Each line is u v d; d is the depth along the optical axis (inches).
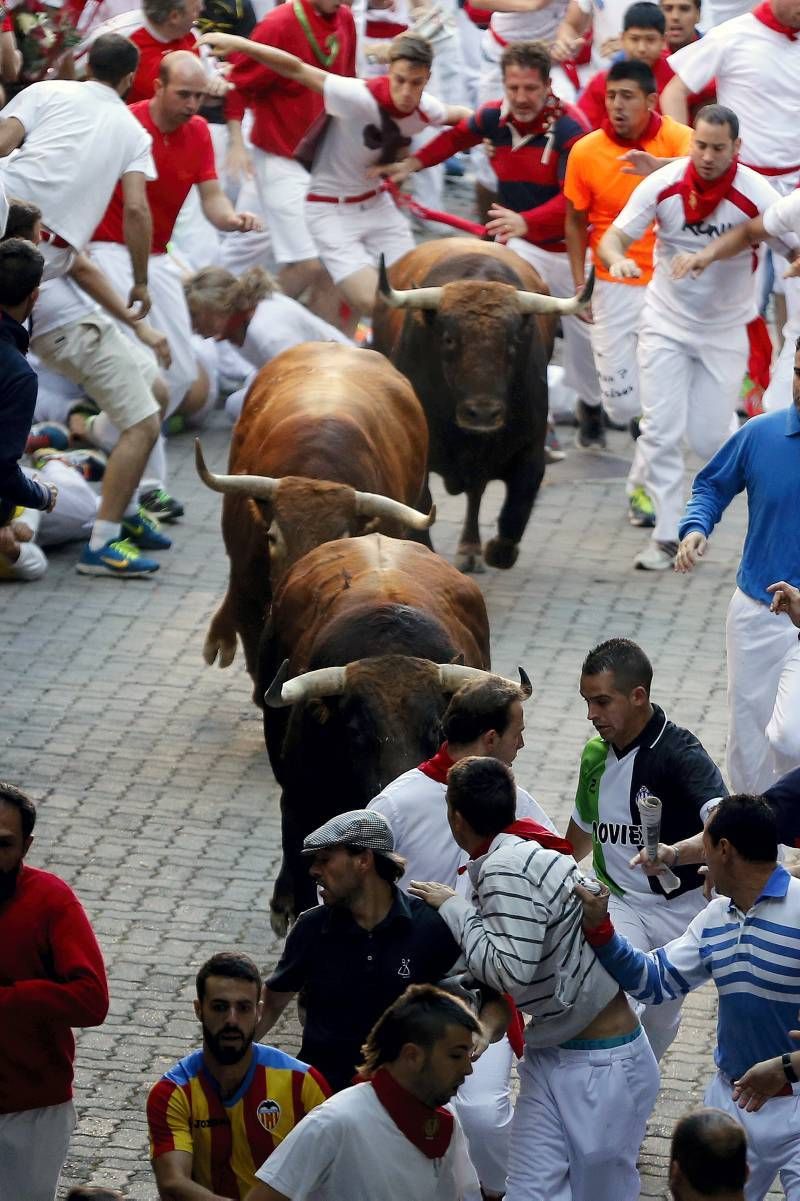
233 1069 613.3
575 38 1900.8
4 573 1382.9
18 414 965.2
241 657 1295.5
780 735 930.1
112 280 1486.2
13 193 1290.6
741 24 1585.9
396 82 1573.6
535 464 1390.3
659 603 1381.6
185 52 1476.4
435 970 661.3
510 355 1318.9
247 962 613.3
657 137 1492.4
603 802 754.2
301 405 1136.8
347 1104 558.3
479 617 942.4
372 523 1047.6
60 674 1246.3
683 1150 522.9
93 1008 639.1
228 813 1075.9
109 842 1033.5
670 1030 772.0
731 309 1390.3
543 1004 657.6
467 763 655.8
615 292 1505.9
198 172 1529.3
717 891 666.8
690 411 1424.7
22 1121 656.4
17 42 1412.4
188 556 1451.8
